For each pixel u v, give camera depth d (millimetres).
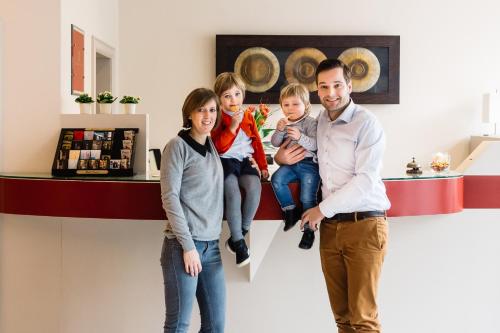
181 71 6320
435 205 3303
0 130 3783
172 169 2701
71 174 3512
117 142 3605
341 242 2836
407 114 6434
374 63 6309
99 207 3227
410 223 3609
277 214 3141
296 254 3545
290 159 2969
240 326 3576
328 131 2844
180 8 6289
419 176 3324
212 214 2793
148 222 3516
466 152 6453
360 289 2795
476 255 3646
